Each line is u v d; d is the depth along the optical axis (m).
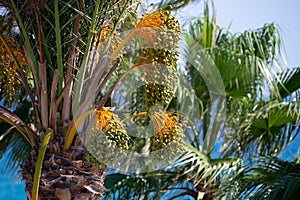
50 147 4.28
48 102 4.38
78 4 4.32
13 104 7.36
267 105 7.23
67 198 4.23
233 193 6.33
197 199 7.19
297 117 7.19
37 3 4.23
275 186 5.68
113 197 7.07
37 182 4.13
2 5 4.45
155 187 7.08
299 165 6.04
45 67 4.28
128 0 4.30
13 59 4.42
